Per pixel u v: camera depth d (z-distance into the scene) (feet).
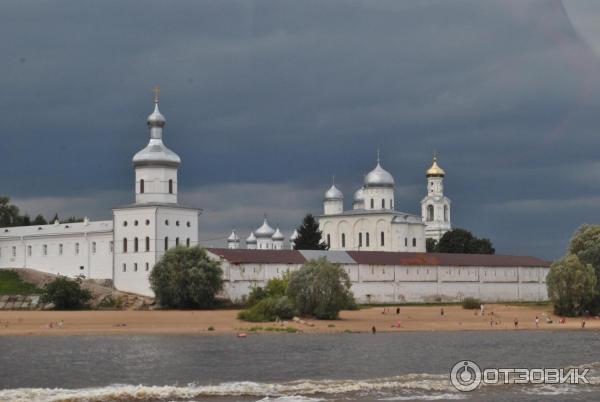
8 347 611.06
